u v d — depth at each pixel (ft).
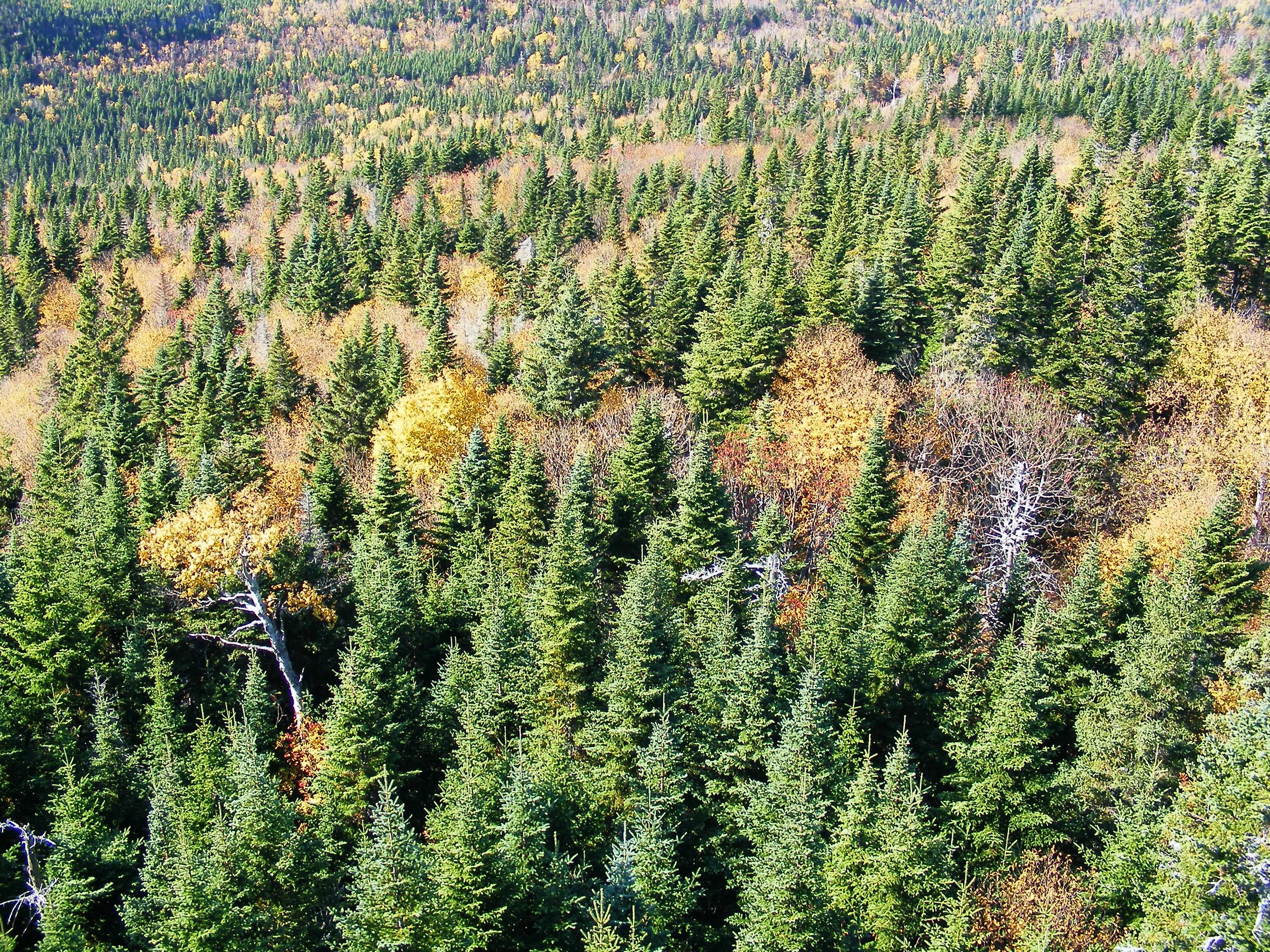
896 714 117.50
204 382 252.01
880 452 156.25
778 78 632.79
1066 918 83.30
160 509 176.86
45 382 301.84
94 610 136.05
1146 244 207.10
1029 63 564.71
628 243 337.72
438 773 117.29
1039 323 201.87
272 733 123.54
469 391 219.41
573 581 117.19
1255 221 207.41
